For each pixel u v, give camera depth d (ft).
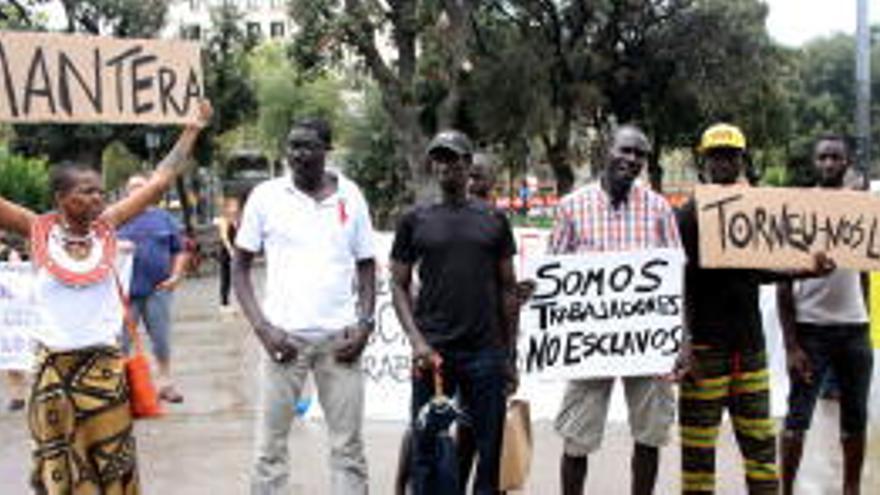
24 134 99.45
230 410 31.53
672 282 18.25
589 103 111.14
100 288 16.39
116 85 17.25
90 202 16.21
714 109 112.88
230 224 58.03
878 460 24.58
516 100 112.06
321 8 102.17
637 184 18.67
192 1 122.52
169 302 32.50
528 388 29.27
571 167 121.39
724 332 18.26
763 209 18.29
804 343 20.25
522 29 113.39
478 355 17.99
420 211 18.25
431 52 106.42
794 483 22.47
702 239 17.89
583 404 18.84
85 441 16.30
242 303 18.17
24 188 64.13
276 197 18.17
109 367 16.38
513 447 19.11
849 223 18.98
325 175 18.60
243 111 121.49
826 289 19.99
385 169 136.26
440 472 17.63
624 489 22.59
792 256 18.52
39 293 16.19
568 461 19.06
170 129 102.68
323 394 18.44
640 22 112.68
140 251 31.55
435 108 116.88
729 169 18.76
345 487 18.45
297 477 23.89
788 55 120.26
